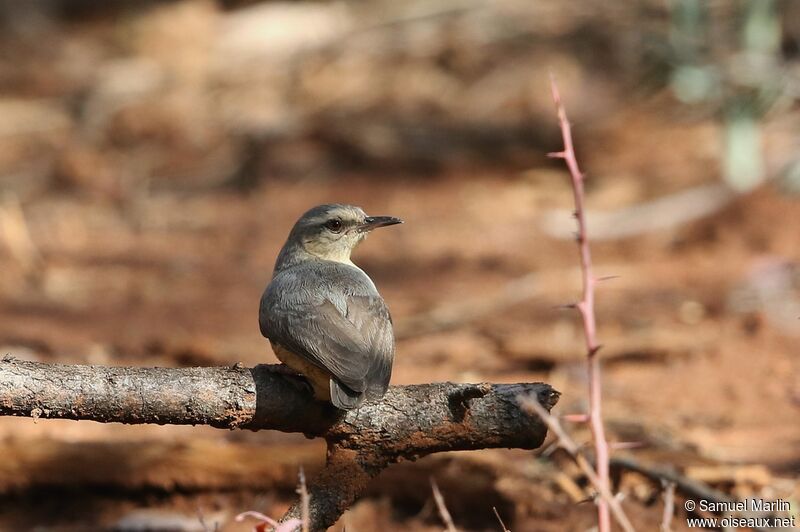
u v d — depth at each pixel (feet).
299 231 30.01
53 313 49.24
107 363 42.50
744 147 59.16
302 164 73.56
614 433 33.68
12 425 35.76
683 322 44.98
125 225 65.41
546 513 29.73
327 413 23.00
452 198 66.44
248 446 31.42
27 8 104.58
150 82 87.30
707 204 58.54
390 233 60.95
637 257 54.13
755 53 61.36
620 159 68.69
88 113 82.99
